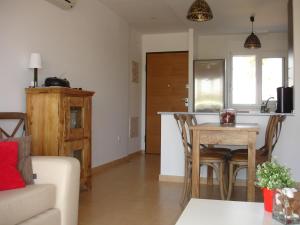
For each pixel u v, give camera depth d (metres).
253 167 3.16
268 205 1.92
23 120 3.63
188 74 7.68
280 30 7.45
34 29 3.98
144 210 3.47
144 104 8.02
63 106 3.65
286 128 4.52
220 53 7.93
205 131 3.26
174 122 4.86
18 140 2.70
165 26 7.27
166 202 3.76
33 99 3.66
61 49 4.53
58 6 4.43
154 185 4.59
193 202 2.14
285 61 7.67
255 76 7.84
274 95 7.75
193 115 4.66
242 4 5.54
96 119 5.57
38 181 2.61
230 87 7.94
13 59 3.65
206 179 4.72
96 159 5.56
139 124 7.88
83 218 3.20
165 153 4.89
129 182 4.77
